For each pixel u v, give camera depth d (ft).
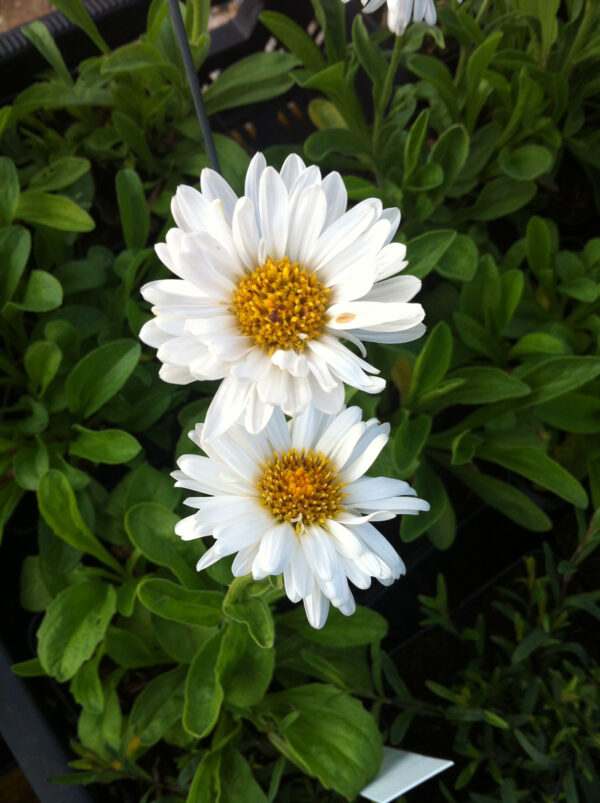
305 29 0.98
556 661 0.71
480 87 0.76
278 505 0.44
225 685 0.57
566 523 0.78
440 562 0.78
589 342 0.77
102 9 0.86
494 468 0.80
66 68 0.83
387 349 0.71
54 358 0.64
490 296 0.71
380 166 0.80
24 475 0.64
